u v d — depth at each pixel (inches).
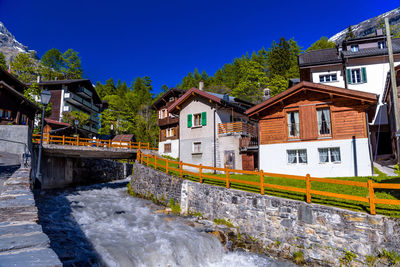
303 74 1128.8
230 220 457.7
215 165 886.4
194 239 383.9
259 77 2026.3
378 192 407.2
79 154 948.0
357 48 1071.0
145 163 837.2
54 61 2529.5
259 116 690.2
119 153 990.4
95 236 378.3
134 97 2915.8
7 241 116.5
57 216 481.7
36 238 122.7
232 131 896.3
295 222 377.1
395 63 936.9
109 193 812.0
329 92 597.9
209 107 936.9
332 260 335.3
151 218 502.6
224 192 478.3
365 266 310.2
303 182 526.3
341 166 582.6
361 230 321.1
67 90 1802.4
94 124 2138.3
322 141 606.5
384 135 885.2
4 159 566.6
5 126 693.9
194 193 538.6
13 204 198.1
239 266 358.6
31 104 1183.6
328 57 1066.1
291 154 644.1
